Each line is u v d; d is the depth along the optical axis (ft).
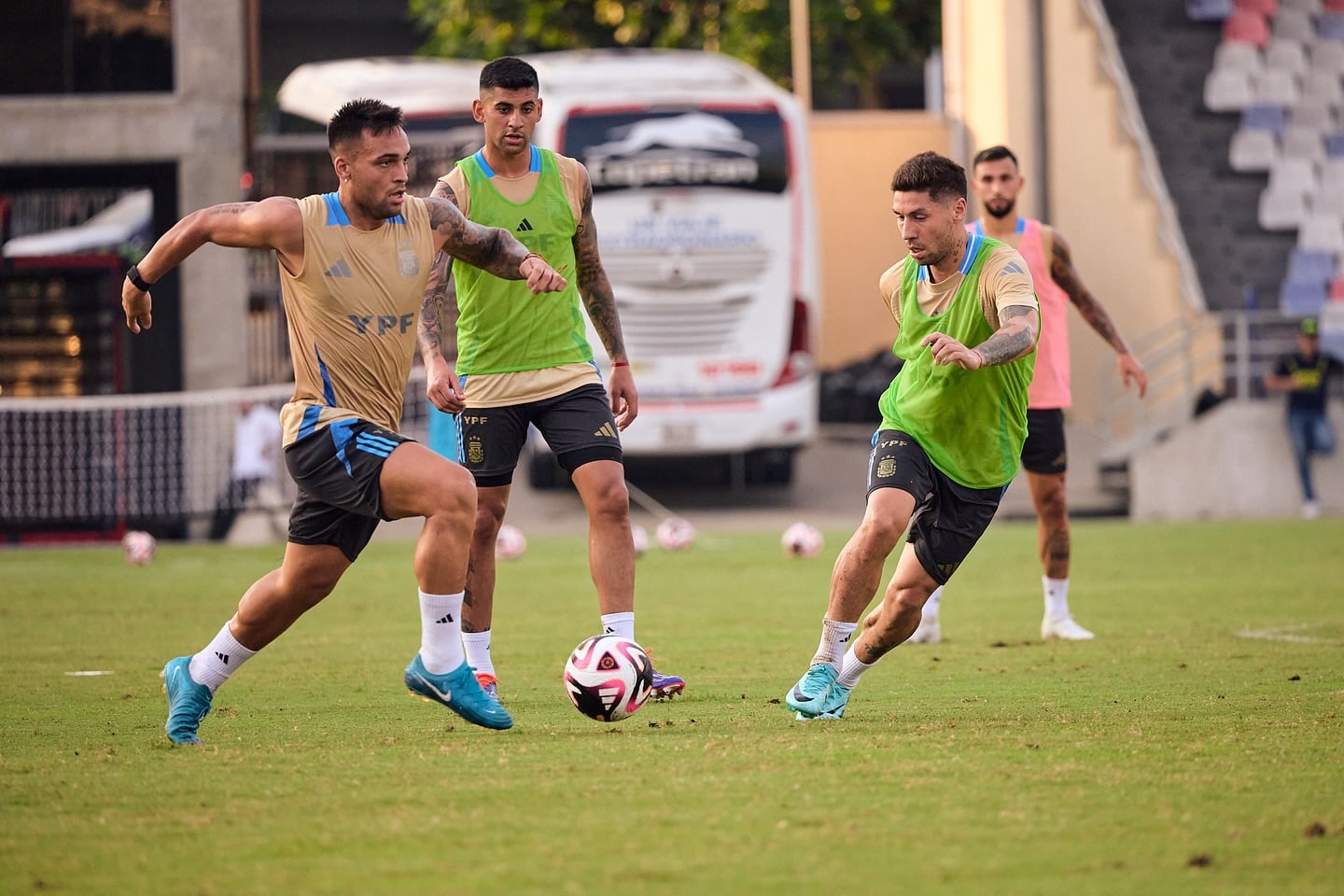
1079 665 94.32
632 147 257.75
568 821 51.49
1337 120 310.65
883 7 415.03
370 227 65.51
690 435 259.80
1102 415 271.90
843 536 226.17
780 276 260.01
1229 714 73.67
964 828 50.34
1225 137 308.40
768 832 49.93
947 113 365.81
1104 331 108.68
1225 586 147.13
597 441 82.33
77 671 98.02
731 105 260.83
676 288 258.57
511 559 190.90
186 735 67.72
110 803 55.31
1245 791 55.83
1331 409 258.16
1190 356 261.85
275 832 50.70
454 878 44.86
